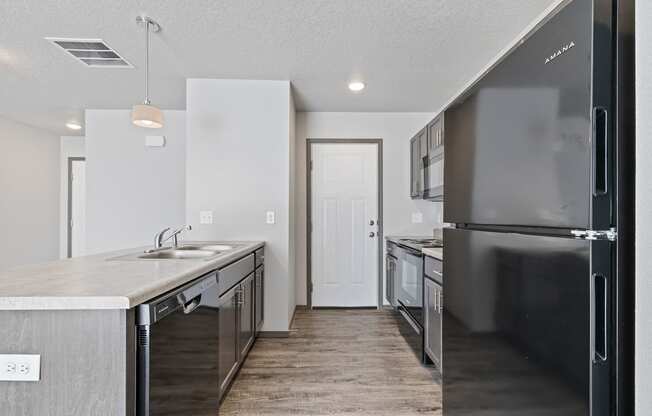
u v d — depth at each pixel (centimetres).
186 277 140
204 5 210
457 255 145
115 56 281
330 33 244
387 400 225
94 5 210
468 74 317
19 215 491
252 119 335
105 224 432
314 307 445
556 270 89
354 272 448
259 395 230
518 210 105
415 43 259
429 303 262
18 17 222
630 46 81
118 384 102
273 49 268
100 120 431
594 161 80
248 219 336
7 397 101
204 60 288
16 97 383
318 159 446
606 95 80
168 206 434
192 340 145
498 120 116
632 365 80
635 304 79
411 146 439
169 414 123
